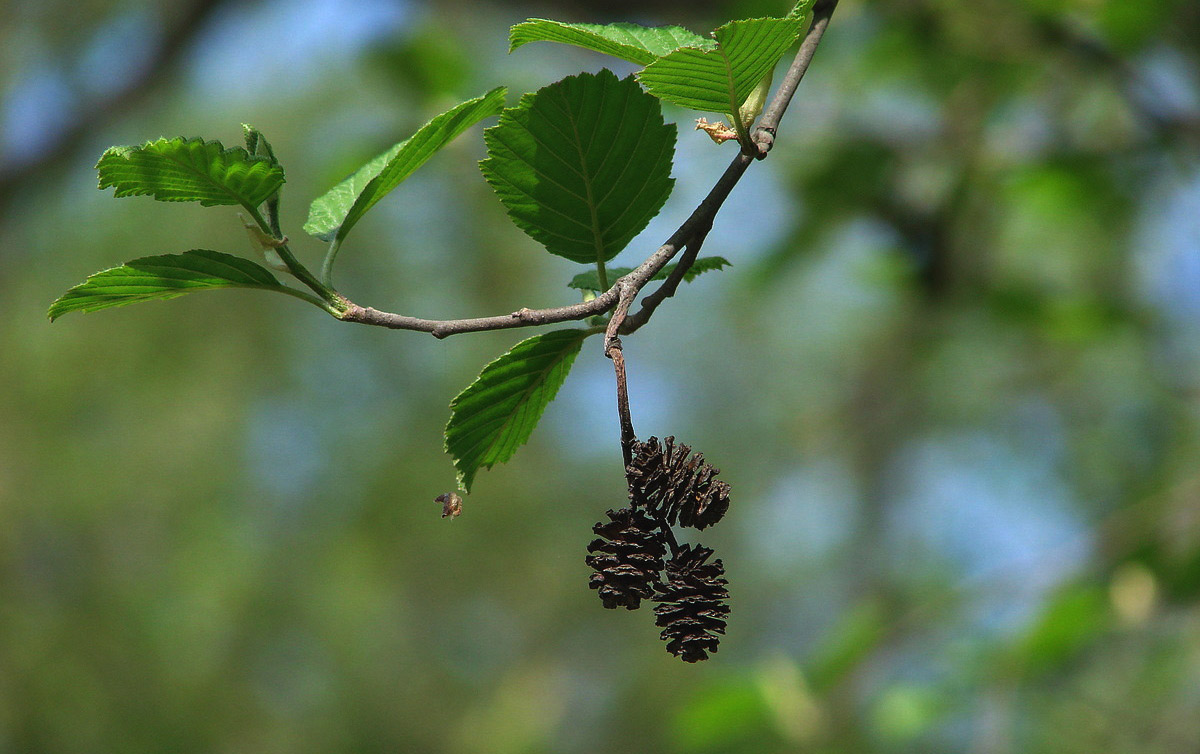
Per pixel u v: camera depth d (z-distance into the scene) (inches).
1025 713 191.6
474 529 823.1
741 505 813.9
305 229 75.0
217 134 648.4
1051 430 362.9
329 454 823.1
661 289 67.0
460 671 819.4
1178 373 253.1
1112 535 185.3
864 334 544.1
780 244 207.8
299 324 794.2
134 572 739.4
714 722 178.5
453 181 206.7
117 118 367.2
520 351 77.1
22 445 691.4
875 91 208.5
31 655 659.4
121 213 645.9
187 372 780.6
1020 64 197.6
